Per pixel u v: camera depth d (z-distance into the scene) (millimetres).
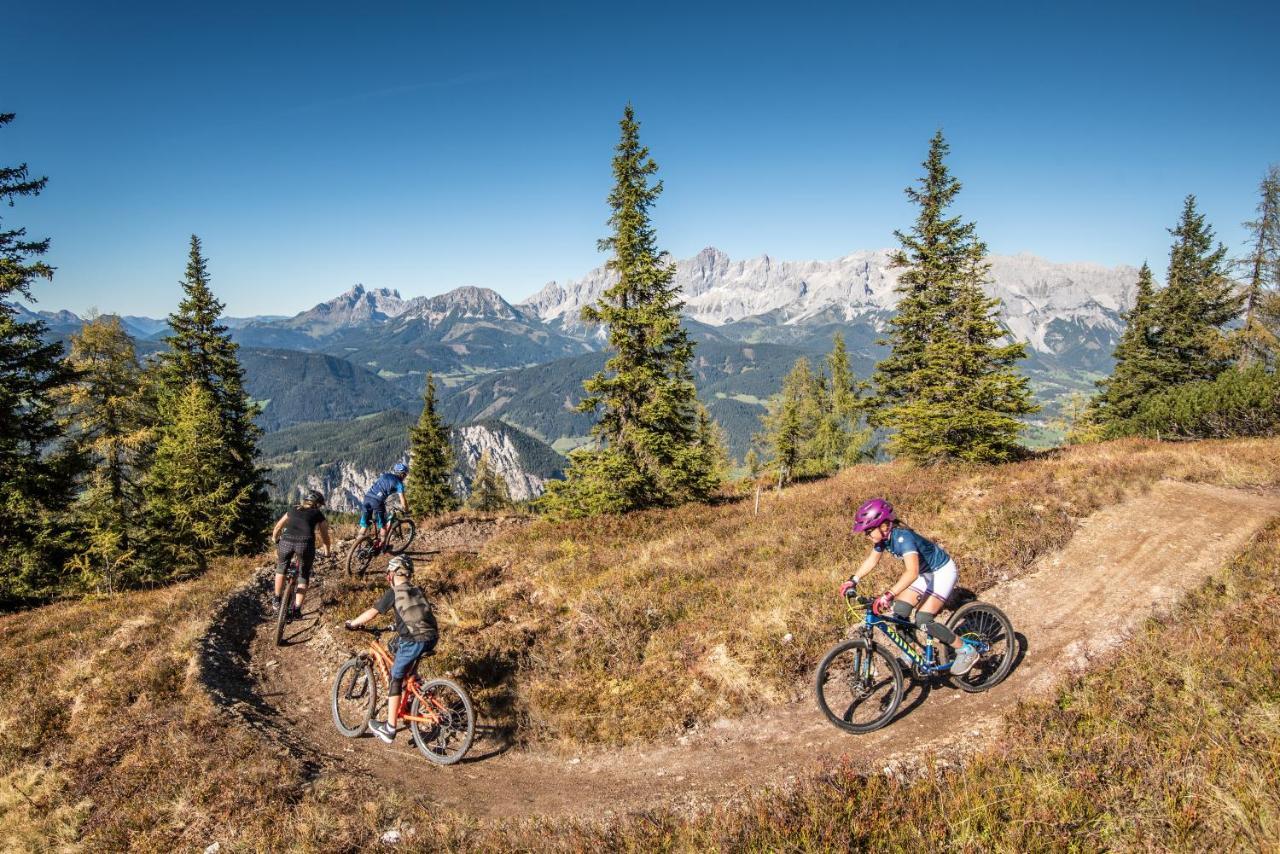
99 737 7934
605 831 5633
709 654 8617
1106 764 5180
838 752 6410
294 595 10781
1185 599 8445
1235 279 35500
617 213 19859
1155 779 4848
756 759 6602
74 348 28125
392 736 7359
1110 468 15562
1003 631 7230
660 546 13992
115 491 28188
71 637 11164
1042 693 6738
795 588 10023
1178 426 28891
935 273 26281
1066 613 8656
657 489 19391
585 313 20062
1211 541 10555
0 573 21375
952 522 12562
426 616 7359
